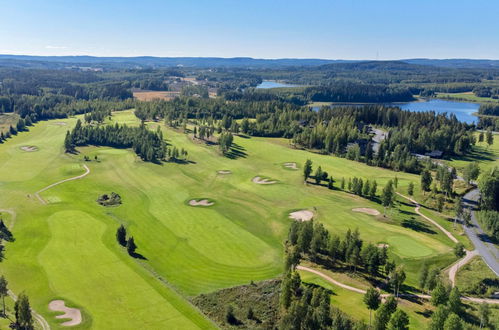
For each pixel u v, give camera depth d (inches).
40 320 2421.3
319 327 2359.7
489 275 3260.3
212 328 2458.2
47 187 5049.2
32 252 3292.3
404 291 2962.6
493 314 2687.0
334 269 3265.3
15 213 4148.6
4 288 2479.1
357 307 2664.9
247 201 4869.6
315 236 3385.8
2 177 5388.8
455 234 4119.1
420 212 4680.1
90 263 3161.9
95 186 5206.7
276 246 3693.4
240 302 2755.9
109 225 3954.2
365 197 5059.1
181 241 3713.1
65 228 3816.4
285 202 4837.6
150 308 2620.6
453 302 2578.7
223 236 3860.7
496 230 4052.7
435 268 3223.4
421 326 2476.6
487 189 4813.0
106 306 2605.8
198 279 3061.0
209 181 5659.5
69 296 2691.9
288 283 2566.4
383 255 3122.5
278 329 2432.3
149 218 4234.7
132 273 3051.2
